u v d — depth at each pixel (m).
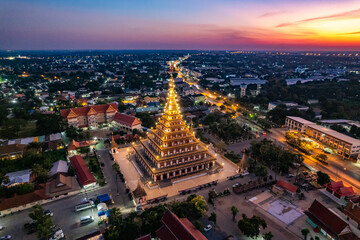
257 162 135.50
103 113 189.12
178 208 85.62
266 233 76.62
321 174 110.00
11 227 83.50
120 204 96.94
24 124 180.12
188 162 118.81
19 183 104.19
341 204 98.56
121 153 142.00
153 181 109.88
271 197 103.50
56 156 133.38
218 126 176.38
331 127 187.38
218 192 106.44
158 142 118.69
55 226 83.94
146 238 71.62
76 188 103.69
